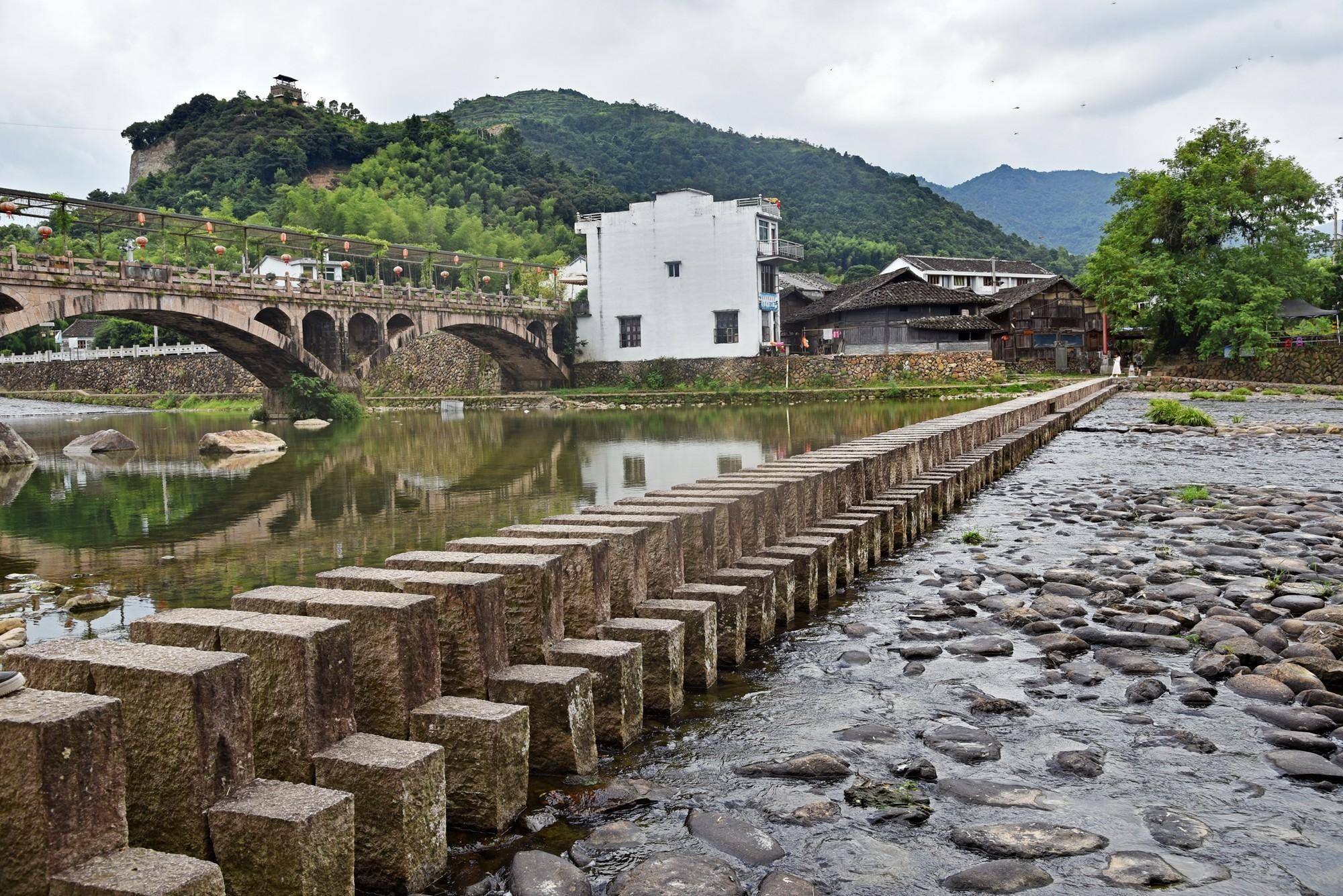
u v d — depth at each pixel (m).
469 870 3.89
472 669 4.65
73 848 2.75
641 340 62.28
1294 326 58.78
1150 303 58.53
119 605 8.56
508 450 26.16
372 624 4.16
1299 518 12.38
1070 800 4.57
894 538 11.11
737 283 59.41
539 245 91.25
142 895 2.60
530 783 4.65
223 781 3.26
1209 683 6.05
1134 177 60.00
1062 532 12.10
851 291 66.25
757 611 7.10
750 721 5.66
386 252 54.91
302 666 3.65
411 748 3.73
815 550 8.34
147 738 3.24
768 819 4.39
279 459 24.86
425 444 29.77
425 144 111.50
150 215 39.66
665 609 6.22
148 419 49.34
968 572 9.74
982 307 62.84
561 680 4.65
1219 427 28.41
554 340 63.91
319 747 3.69
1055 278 62.00
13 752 2.69
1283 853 4.05
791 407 48.00
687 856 3.98
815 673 6.58
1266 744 5.20
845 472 10.53
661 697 5.64
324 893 3.17
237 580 9.63
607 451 25.41
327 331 47.00
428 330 51.81
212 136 119.12
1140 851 4.05
